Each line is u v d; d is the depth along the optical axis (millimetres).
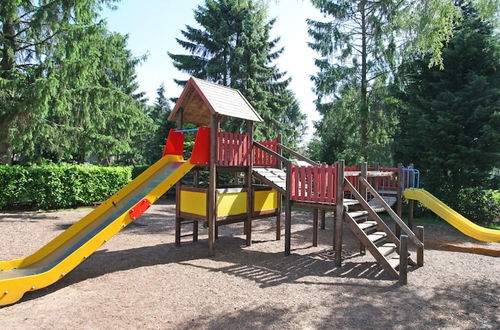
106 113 16172
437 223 12297
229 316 4219
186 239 9109
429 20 9188
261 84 25266
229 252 7723
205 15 25000
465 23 13375
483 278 5953
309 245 8602
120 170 15672
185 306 4523
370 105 17406
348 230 10891
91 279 5664
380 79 17609
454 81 13602
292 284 5512
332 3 17422
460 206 12648
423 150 14055
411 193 9859
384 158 17391
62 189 13516
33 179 12820
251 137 8375
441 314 4398
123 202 6859
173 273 6035
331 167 6992
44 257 5789
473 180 13336
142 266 6461
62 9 11508
